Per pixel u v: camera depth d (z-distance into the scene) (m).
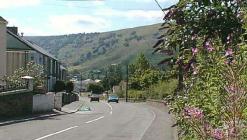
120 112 53.38
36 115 38.56
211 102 5.82
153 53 7.34
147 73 94.94
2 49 47.28
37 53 72.25
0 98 33.38
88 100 111.69
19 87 37.09
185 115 5.65
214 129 5.30
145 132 24.25
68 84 90.31
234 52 6.01
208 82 6.16
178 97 7.25
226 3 6.76
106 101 110.19
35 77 45.25
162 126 28.55
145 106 72.06
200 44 6.71
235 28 6.72
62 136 22.78
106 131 26.31
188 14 6.89
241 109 5.05
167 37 7.13
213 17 6.82
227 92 5.27
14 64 62.44
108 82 158.38
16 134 22.86
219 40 6.29
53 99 48.03
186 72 6.99
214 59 6.09
